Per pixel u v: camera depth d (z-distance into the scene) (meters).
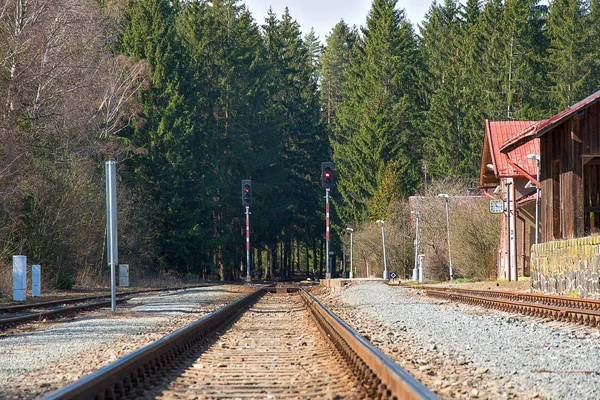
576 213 38.59
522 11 105.62
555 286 37.38
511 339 17.86
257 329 22.45
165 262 102.38
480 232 73.12
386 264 102.38
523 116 101.19
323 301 40.38
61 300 36.41
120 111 87.00
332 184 75.00
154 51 100.12
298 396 10.23
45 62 59.47
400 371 9.48
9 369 13.40
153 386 11.07
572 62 103.94
